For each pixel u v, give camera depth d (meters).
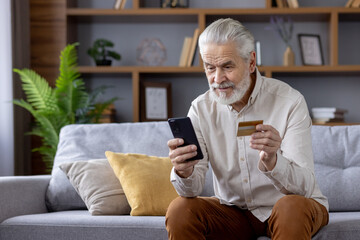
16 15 4.19
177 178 1.79
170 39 4.77
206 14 4.41
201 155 1.74
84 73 4.53
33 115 4.11
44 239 2.20
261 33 4.74
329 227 1.88
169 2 4.52
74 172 2.60
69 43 4.54
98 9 4.42
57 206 2.67
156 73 4.54
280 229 1.60
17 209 2.45
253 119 1.98
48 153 4.01
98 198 2.47
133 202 2.41
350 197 2.49
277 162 1.66
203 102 2.06
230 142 2.00
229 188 2.02
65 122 3.94
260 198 1.97
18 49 4.21
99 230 2.15
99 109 4.21
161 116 4.56
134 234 2.12
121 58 4.78
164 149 2.74
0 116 4.04
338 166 2.59
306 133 1.89
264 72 4.54
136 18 4.57
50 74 4.43
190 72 4.45
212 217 1.86
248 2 4.77
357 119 4.70
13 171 4.06
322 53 4.56
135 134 2.82
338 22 4.73
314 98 4.71
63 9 4.43
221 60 1.81
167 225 1.78
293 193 1.74
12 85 4.07
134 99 4.41
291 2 4.43
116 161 2.55
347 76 4.70
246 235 1.98
